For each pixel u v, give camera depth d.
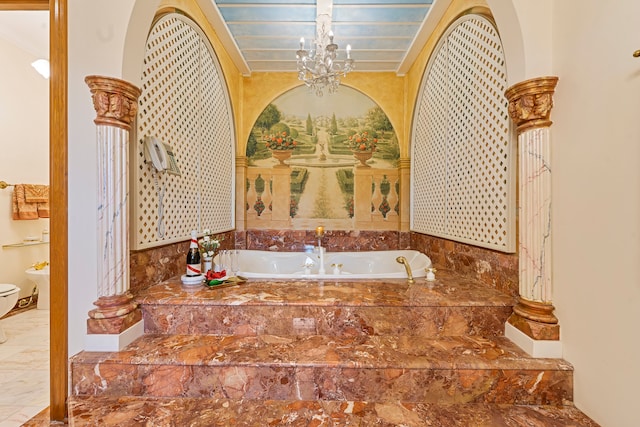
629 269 1.18
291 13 2.79
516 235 1.91
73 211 1.63
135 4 1.62
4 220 3.30
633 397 1.17
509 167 1.92
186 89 2.53
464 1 2.38
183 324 1.83
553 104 1.57
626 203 1.19
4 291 2.66
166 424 1.34
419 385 1.50
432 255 3.18
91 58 1.61
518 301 1.75
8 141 3.37
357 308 1.83
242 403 1.48
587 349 1.38
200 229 2.83
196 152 2.73
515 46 1.65
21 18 3.09
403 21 2.89
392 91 3.90
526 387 1.48
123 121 1.65
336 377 1.50
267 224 3.96
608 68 1.26
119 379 1.54
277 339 1.77
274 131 3.94
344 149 3.95
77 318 1.62
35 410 1.67
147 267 2.04
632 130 1.17
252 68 3.82
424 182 3.40
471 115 2.38
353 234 3.91
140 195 1.94
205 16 2.76
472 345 1.69
